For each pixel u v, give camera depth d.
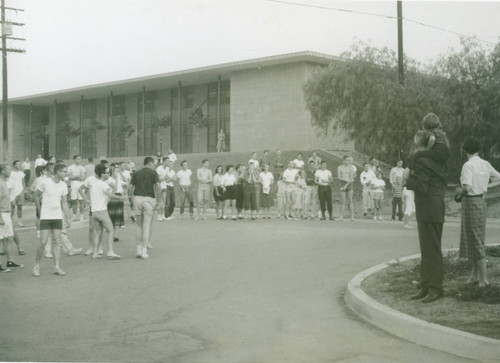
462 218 8.62
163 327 7.74
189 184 22.42
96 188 13.20
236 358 6.44
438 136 8.23
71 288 10.24
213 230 17.80
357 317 8.22
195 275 11.13
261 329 7.63
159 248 14.55
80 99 60.09
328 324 7.87
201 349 6.77
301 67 40.88
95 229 13.36
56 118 63.72
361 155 36.12
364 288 9.12
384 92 28.11
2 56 41.69
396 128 27.92
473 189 8.48
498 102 31.52
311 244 14.44
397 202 22.00
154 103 55.66
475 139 8.68
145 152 55.81
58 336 7.34
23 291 10.05
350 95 30.02
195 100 52.00
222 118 49.59
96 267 12.18
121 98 58.31
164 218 21.56
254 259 12.62
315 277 10.73
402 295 8.48
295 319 8.12
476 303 7.79
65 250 13.91
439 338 6.76
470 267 9.50
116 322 8.00
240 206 21.80
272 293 9.63
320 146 40.62
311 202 22.47
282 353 6.62
